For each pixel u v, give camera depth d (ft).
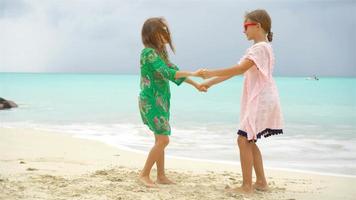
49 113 52.85
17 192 14.47
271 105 15.62
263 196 15.34
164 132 16.58
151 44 16.88
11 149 25.49
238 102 70.95
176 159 24.04
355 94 97.86
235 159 24.47
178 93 99.86
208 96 87.51
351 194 15.99
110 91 107.86
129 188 15.40
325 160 24.58
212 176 18.83
